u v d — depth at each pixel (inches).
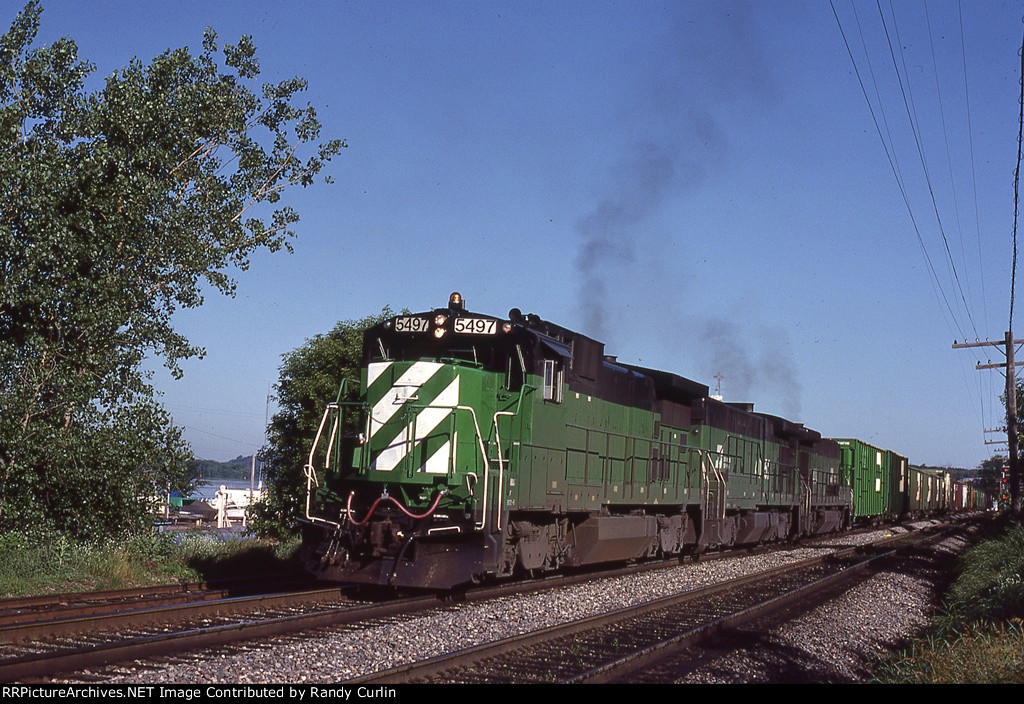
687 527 871.1
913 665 413.4
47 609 437.1
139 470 671.1
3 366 616.4
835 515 1459.2
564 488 607.8
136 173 660.1
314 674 328.2
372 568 507.5
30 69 636.1
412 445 526.3
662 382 810.2
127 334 655.1
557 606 515.5
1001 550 829.8
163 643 356.5
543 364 572.7
